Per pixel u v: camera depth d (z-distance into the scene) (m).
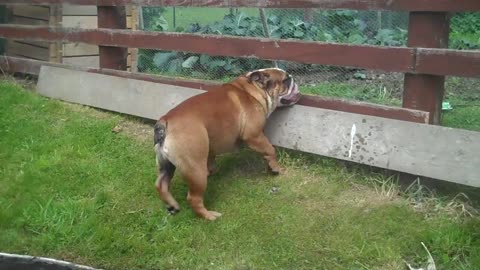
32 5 3.47
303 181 2.13
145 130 2.66
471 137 1.86
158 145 1.89
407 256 1.69
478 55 1.86
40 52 3.53
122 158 2.38
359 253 1.70
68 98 3.02
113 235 1.84
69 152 2.41
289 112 2.27
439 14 1.96
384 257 1.68
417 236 1.75
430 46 1.98
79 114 2.85
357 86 2.92
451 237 1.70
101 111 2.89
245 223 1.89
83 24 3.55
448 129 1.91
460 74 1.90
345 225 1.85
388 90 2.87
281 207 1.98
